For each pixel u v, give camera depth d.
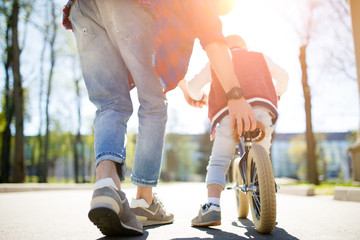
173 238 1.67
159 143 1.88
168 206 3.68
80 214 2.93
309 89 11.66
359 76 4.59
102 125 1.69
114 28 1.72
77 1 1.79
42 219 2.60
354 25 4.71
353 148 8.38
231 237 1.72
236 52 2.42
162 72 1.66
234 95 1.76
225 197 4.90
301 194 5.64
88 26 1.77
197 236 1.74
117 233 1.65
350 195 4.29
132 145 30.45
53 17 16.03
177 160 51.41
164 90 1.66
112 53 1.79
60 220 2.53
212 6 1.81
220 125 2.24
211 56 1.74
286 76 2.50
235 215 2.76
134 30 1.72
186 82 2.47
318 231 1.96
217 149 2.21
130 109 1.82
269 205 1.74
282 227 2.11
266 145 2.22
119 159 1.61
